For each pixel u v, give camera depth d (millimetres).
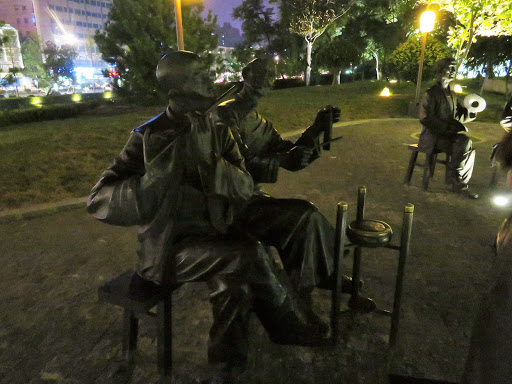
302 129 10719
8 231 4477
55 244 4105
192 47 13375
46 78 46531
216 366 1922
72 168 6758
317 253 2248
